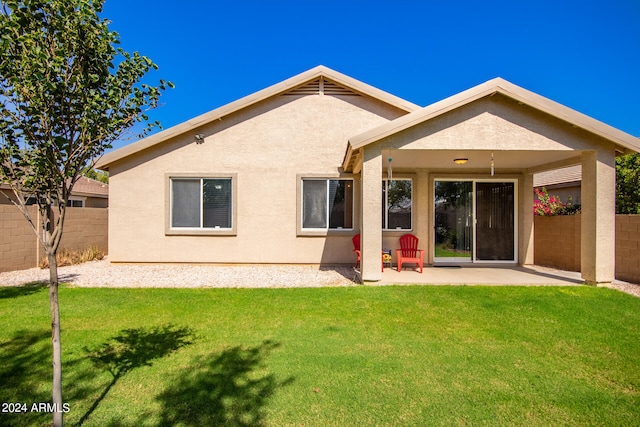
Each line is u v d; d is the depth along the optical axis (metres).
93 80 2.72
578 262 9.94
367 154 8.13
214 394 3.33
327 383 3.56
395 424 2.89
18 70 2.48
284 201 11.38
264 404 3.17
